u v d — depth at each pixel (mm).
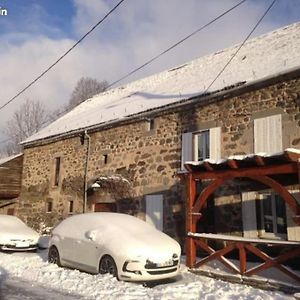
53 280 7039
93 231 7660
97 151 14406
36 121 35594
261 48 12633
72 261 7980
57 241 8555
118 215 8453
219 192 10156
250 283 6688
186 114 11492
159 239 7438
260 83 9633
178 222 11031
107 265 7156
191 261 7953
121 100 16625
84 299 5730
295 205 6406
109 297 5809
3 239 10602
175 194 11281
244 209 9523
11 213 18484
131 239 7148
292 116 8992
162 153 11938
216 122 10609
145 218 11992
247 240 6992
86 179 14586
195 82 12977
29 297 5812
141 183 12398
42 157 17375
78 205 14773
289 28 12938
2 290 6258
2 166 18016
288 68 9039
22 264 8672
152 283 6996
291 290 6027
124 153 13258
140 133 12820
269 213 9266
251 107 9883
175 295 6027
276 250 8781
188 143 11203
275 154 6426
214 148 10453
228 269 7605
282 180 8469
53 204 16109
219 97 10633
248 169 7164
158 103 12500
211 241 10094
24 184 18141
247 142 9797
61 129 16797
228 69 12312
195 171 8164
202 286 6664
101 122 14156
